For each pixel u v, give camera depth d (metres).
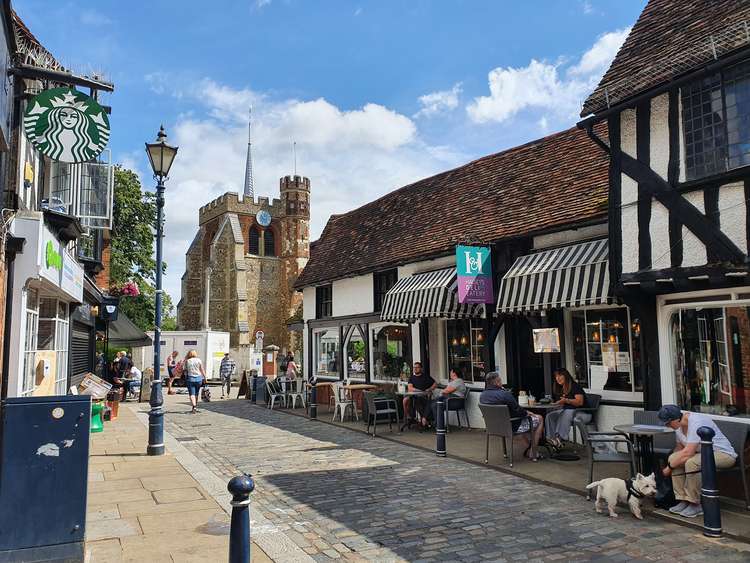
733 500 6.28
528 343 11.52
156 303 10.02
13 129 8.08
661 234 7.43
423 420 12.08
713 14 7.66
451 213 14.25
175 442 11.19
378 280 16.25
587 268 8.71
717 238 6.72
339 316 17.98
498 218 11.97
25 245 7.51
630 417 9.09
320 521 6.02
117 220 30.98
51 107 7.99
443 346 13.63
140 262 32.47
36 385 9.20
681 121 7.28
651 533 5.46
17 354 7.33
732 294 6.75
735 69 6.68
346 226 20.89
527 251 10.95
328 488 7.43
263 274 51.41
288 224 52.38
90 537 5.33
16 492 4.29
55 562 4.31
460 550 5.12
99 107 8.23
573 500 6.65
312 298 20.23
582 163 11.34
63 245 10.07
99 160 10.92
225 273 49.69
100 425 12.52
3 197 6.97
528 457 9.00
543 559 4.87
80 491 4.43
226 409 18.20
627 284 7.59
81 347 15.50
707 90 6.98
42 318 10.54
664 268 7.33
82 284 11.83
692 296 7.25
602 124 12.15
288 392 18.31
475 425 12.20
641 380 9.09
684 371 7.46
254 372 22.08
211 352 32.12
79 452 4.46
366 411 13.86
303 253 52.47
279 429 13.29
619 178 8.07
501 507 6.41
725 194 6.71
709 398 7.11
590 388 10.03
